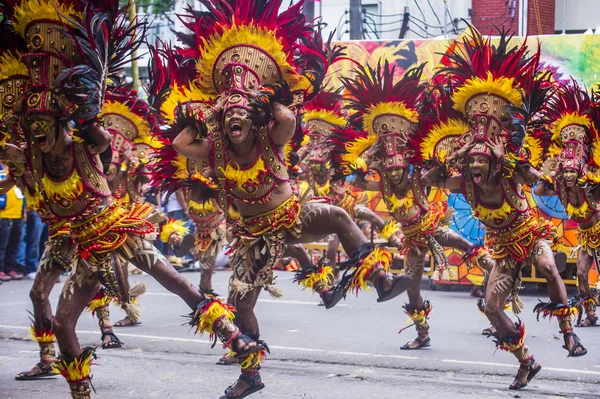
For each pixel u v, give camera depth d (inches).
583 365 498.9
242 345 350.3
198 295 361.7
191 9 404.5
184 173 447.5
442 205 573.6
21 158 390.3
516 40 906.1
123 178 585.6
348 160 563.2
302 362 512.1
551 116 608.7
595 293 771.4
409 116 540.1
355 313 708.0
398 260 916.0
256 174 378.6
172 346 559.5
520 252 452.8
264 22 386.6
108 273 355.3
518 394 426.9
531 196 808.3
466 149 453.7
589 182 605.3
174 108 402.3
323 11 1402.6
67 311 355.3
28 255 939.3
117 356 527.2
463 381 460.4
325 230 390.6
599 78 892.0
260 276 391.2
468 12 1395.2
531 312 716.0
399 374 478.9
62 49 348.2
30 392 425.1
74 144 352.8
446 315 698.8
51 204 359.9
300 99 392.2
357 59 946.7
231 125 370.0
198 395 422.9
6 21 370.9
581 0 1477.6
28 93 352.5
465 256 579.5
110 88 542.3
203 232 634.2
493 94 449.4
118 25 369.7
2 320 656.4
